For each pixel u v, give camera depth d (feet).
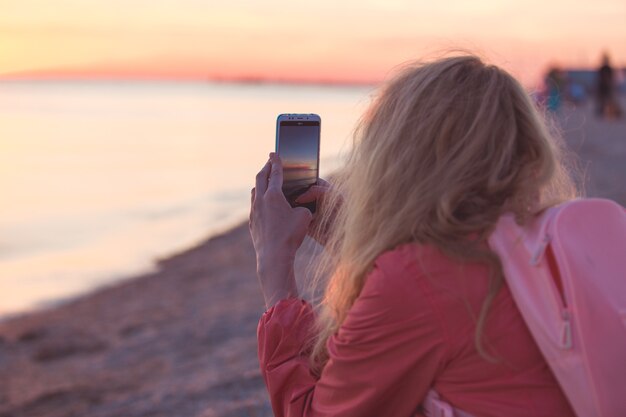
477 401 4.68
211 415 14.01
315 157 6.35
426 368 4.73
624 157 50.16
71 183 101.09
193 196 84.74
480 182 4.85
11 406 19.30
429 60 5.41
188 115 354.74
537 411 4.59
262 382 15.89
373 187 5.05
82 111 403.75
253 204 5.96
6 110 409.90
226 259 41.98
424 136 4.94
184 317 27.40
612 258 4.51
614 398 4.26
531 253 4.51
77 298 38.01
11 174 113.50
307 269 6.28
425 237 4.76
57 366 24.02
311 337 5.47
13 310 36.40
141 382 19.79
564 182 5.75
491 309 4.59
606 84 92.99
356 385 4.85
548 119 5.90
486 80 5.06
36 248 55.83
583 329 4.29
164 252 50.21
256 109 444.14
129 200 82.89
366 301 4.76
